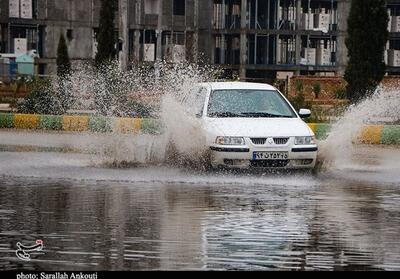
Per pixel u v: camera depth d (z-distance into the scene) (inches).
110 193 764.0
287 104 992.2
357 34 1830.7
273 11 3070.9
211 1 3053.6
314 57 3097.9
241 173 906.1
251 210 679.7
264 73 3095.5
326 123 1483.8
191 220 631.2
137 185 819.4
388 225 619.2
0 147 1216.2
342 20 3100.4
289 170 916.6
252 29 3031.5
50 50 2906.0
